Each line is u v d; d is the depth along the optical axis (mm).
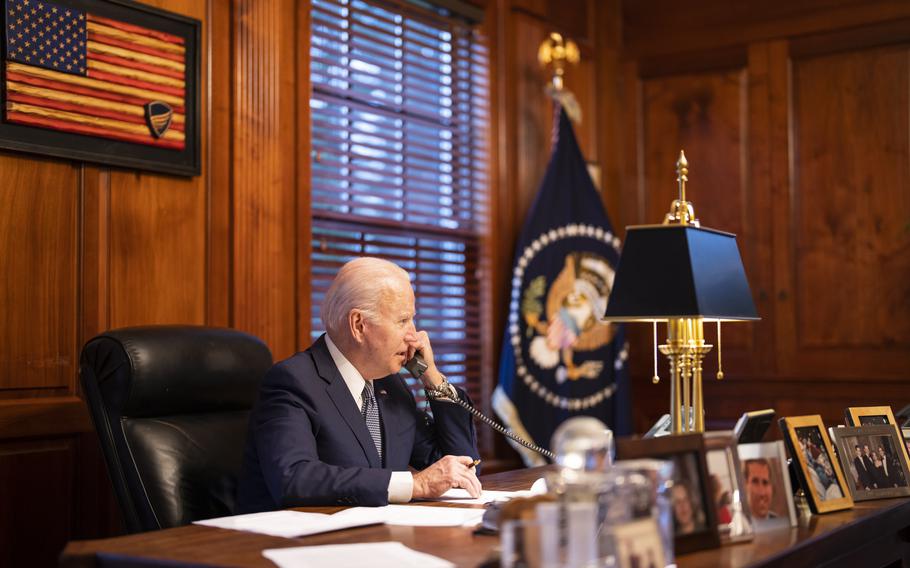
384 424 2529
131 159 3150
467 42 4738
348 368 2475
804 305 5090
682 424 2359
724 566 1498
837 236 5031
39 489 2922
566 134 4949
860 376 4922
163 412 2395
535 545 1179
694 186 5418
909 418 2965
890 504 2117
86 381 2332
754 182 5250
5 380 2852
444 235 4617
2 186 2857
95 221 3084
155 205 3254
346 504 2102
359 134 4133
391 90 4289
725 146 5340
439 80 4609
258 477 2295
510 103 4930
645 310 2225
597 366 4859
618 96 5594
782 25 5191
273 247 3625
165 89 3258
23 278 2900
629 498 1375
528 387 4637
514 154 4941
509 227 4875
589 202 4938
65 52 2977
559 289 4785
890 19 4930
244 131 3537
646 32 5570
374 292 2441
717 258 2301
